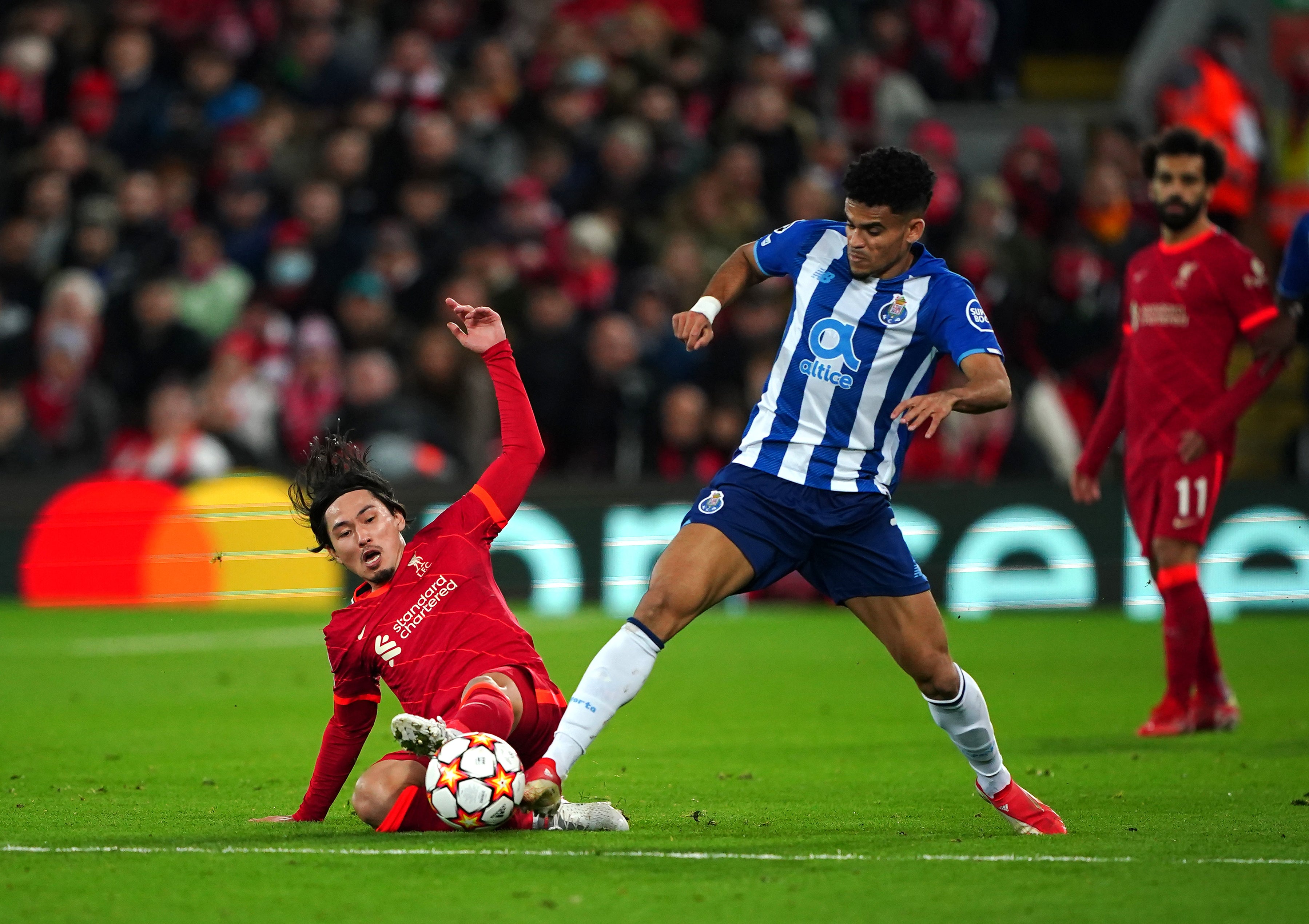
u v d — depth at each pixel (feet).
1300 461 190.39
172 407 167.84
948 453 170.19
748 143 200.44
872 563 58.80
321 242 182.80
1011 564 163.12
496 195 189.47
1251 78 216.74
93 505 168.76
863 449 59.21
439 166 188.14
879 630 59.41
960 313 58.08
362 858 52.70
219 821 62.95
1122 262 186.29
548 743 61.82
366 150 190.39
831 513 58.65
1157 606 162.30
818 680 118.01
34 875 50.49
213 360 176.04
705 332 60.85
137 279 184.55
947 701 59.00
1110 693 110.83
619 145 192.34
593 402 169.27
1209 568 159.02
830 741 89.92
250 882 49.29
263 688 112.78
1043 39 252.01
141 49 208.44
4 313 184.14
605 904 46.68
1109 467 171.94
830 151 202.08
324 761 62.28
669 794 71.51
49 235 189.47
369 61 209.56
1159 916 45.50
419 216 183.73
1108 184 198.49
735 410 170.19
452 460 164.66
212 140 201.26
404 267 180.14
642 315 173.58
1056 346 182.60
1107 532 162.81
